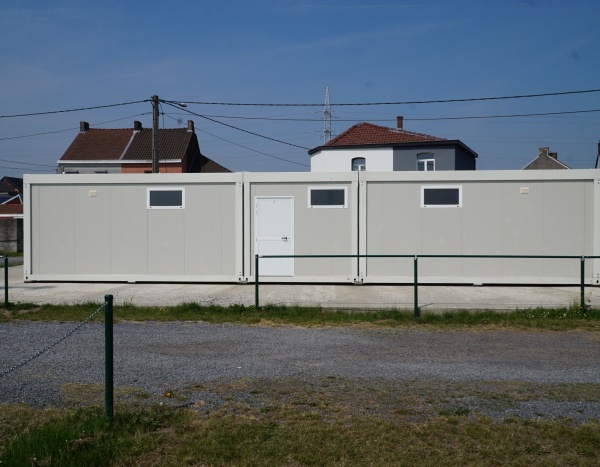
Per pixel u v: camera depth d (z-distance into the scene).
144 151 52.91
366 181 16.23
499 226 15.97
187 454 4.96
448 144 35.25
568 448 5.16
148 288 15.74
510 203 15.96
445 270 16.08
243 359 8.24
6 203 67.50
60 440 5.11
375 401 6.35
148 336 9.73
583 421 5.79
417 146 35.69
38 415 5.82
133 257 16.78
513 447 5.13
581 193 15.82
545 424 5.65
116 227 16.81
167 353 8.56
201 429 5.49
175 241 16.69
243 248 16.55
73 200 16.92
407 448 5.12
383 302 13.29
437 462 4.84
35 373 7.37
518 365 8.00
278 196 16.50
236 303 13.04
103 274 16.84
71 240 16.92
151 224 16.73
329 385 6.95
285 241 16.47
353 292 14.95
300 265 16.41
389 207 16.22
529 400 6.44
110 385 5.61
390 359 8.30
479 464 4.83
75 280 16.86
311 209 16.41
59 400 6.31
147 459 4.91
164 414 5.84
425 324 10.85
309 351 8.77
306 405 6.20
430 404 6.27
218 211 16.61
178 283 16.69
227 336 9.81
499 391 6.76
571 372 7.63
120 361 8.05
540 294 14.52
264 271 16.50
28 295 14.38
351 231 16.28
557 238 15.85
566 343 9.41
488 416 5.90
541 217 15.89
